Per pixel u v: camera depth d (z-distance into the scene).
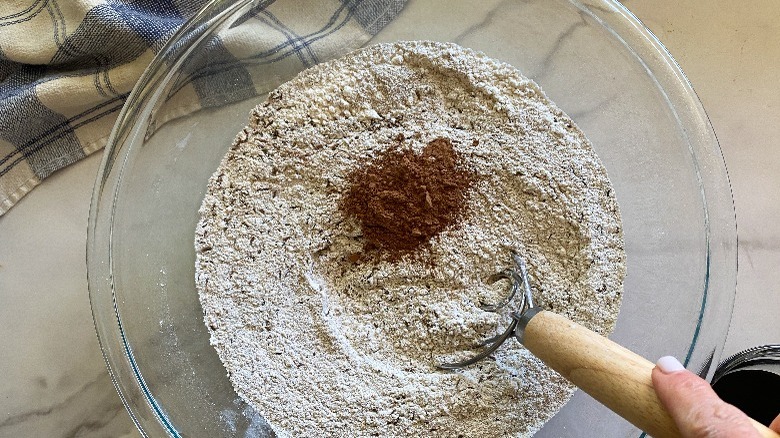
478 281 0.22
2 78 0.25
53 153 0.25
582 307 0.22
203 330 0.23
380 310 0.23
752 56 0.25
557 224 0.23
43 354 0.24
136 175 0.23
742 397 0.22
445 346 0.22
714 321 0.21
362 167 0.23
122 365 0.22
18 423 0.23
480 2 0.25
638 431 0.22
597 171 0.23
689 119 0.23
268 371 0.22
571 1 0.24
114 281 0.22
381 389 0.22
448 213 0.22
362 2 0.25
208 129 0.24
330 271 0.23
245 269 0.23
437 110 0.24
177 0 0.25
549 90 0.25
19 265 0.24
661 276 0.23
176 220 0.23
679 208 0.23
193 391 0.22
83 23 0.24
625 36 0.24
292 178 0.23
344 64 0.24
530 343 0.18
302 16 0.24
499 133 0.23
